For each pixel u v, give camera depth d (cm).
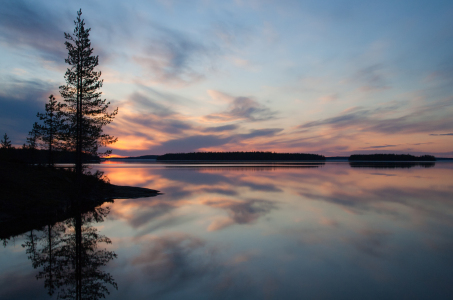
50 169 2641
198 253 962
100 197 2312
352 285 720
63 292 671
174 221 1454
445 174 5094
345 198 2269
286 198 2280
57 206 1731
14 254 945
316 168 8006
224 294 668
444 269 827
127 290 685
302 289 696
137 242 1088
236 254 954
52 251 977
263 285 718
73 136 2186
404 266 851
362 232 1239
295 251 984
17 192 1747
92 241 1098
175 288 698
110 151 2414
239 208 1831
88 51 2283
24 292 668
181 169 7831
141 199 2264
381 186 3170
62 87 2188
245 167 8931
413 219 1505
